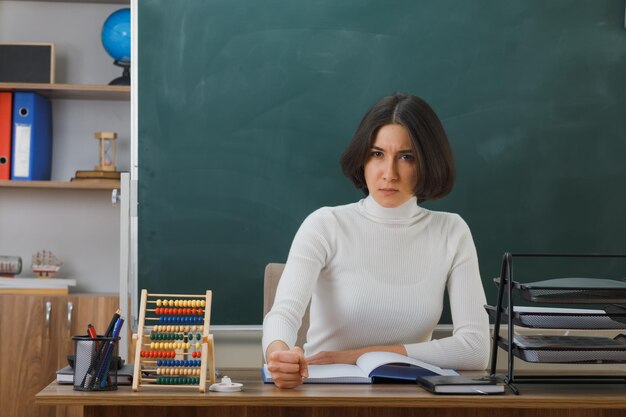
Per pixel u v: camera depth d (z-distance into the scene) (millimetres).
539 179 3240
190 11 3199
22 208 3578
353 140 2021
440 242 2088
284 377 1622
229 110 3207
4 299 3180
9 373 3168
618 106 3262
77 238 3598
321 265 2045
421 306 2037
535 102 3248
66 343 3186
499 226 3230
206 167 3199
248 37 3209
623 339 1781
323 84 3219
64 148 3594
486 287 3217
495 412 1626
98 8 3602
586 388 1701
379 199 2010
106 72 3605
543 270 3217
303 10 3217
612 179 3258
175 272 3180
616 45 3258
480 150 3234
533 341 1703
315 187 3217
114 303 3205
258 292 3203
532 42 3248
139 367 1629
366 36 3225
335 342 2055
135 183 3100
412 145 1949
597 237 3248
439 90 3232
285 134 3217
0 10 3574
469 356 1968
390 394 1559
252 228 3207
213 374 1684
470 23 3240
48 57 3389
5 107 3375
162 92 3189
